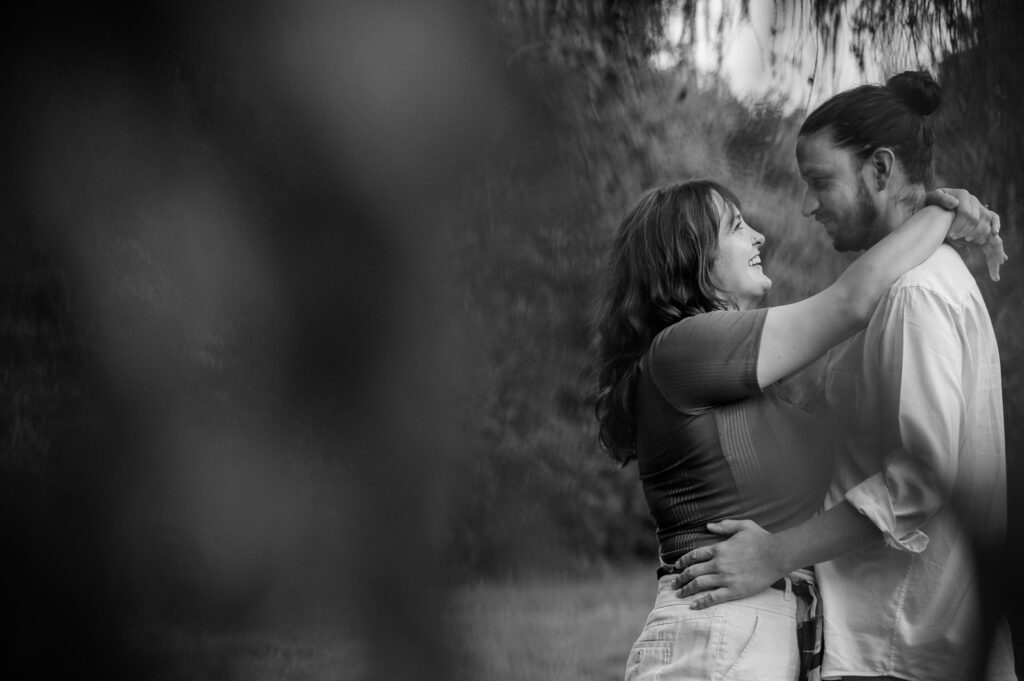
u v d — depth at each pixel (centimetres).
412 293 1021
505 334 1063
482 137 1037
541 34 1041
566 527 1083
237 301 898
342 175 964
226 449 880
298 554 903
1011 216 617
